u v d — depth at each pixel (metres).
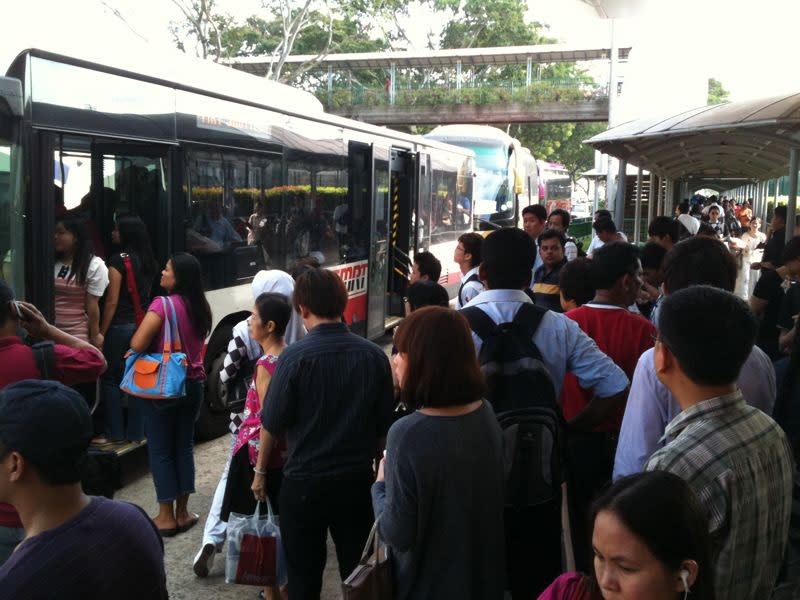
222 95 6.64
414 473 2.40
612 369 3.19
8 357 2.90
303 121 8.12
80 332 5.31
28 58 4.66
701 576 1.52
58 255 5.27
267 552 3.72
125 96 5.47
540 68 38.78
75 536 1.80
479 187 19.03
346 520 3.29
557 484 2.90
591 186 57.88
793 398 3.20
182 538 4.93
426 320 2.50
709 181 22.92
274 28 35.03
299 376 3.19
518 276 3.23
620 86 35.56
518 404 2.88
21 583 1.73
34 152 4.70
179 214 6.03
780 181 15.74
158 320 4.70
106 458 2.43
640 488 1.54
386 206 10.49
